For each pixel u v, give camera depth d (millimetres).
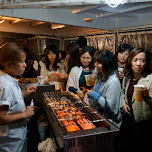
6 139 1405
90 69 2625
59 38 5777
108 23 3918
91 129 1400
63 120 1595
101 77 2088
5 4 2141
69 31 5418
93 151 1340
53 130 1729
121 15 3773
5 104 1270
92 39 4750
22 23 4488
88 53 2492
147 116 1872
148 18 3494
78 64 2730
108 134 1365
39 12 2600
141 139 1943
